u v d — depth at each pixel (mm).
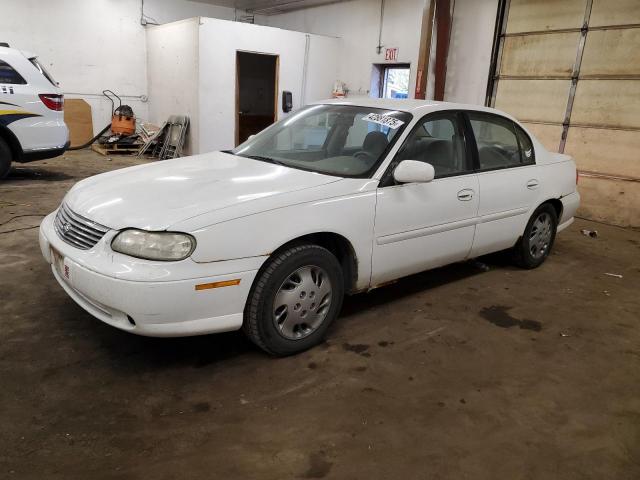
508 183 3947
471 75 8828
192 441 2105
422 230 3320
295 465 2002
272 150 3676
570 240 5984
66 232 2660
